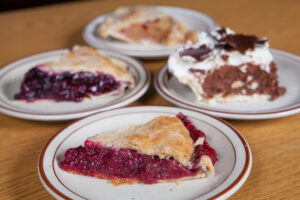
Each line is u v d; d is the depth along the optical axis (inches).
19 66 26.9
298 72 25.3
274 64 23.7
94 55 26.0
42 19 35.9
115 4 39.6
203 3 38.7
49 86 24.7
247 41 24.0
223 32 24.8
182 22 31.3
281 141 20.7
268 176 18.9
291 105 22.2
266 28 32.1
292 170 19.1
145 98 24.3
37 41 31.6
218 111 21.4
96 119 21.2
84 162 19.0
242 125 21.9
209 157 18.6
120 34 30.5
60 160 19.2
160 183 18.6
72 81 24.7
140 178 18.8
